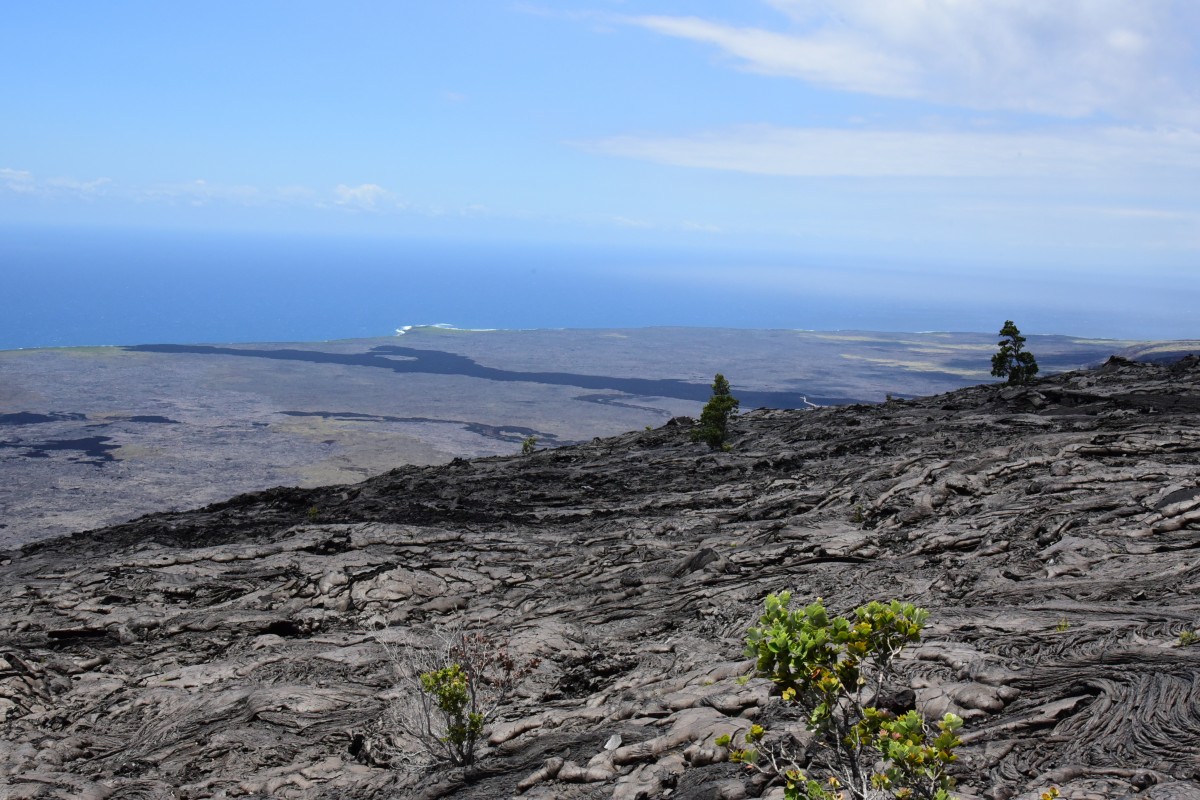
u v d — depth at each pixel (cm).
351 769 1288
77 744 1547
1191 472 2156
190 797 1273
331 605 2292
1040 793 712
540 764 1074
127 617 2248
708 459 3916
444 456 14825
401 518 3209
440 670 1229
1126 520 1784
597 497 3441
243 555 2759
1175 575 1401
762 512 2692
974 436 3388
